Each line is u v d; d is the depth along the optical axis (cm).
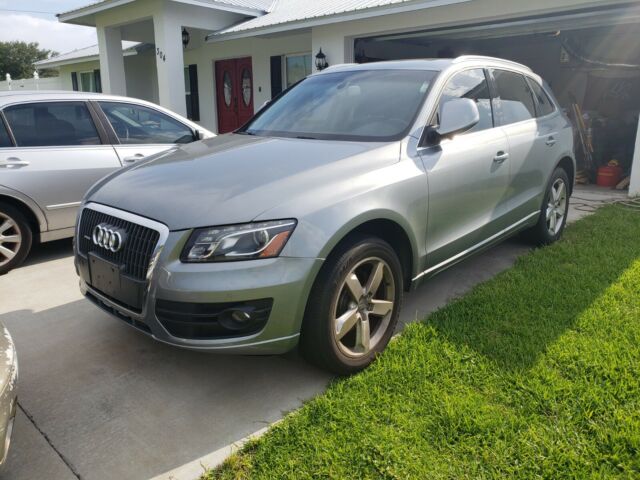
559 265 455
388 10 845
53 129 491
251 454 237
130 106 543
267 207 253
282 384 293
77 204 499
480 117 397
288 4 1274
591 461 223
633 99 1132
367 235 290
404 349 316
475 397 267
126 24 1236
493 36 1030
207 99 1485
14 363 216
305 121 378
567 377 283
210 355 326
